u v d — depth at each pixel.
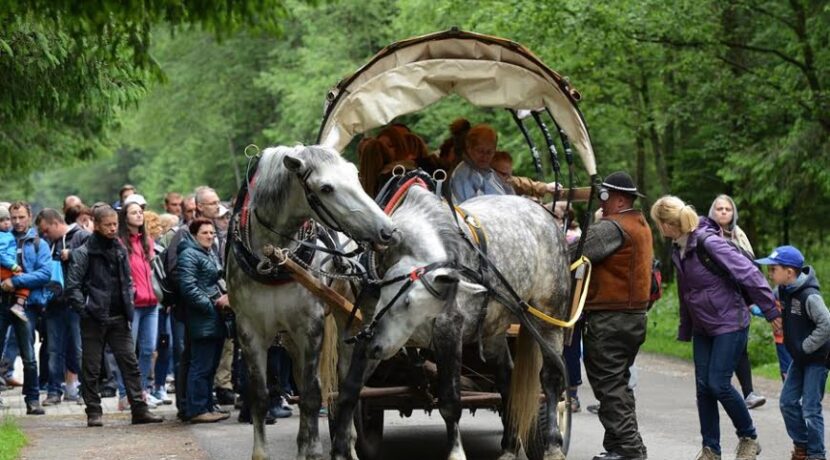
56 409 14.98
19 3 8.62
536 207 10.21
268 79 40.34
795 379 10.15
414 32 31.25
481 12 24.03
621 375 10.05
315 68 36.97
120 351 13.43
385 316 8.38
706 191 29.53
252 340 9.55
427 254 8.49
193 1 8.73
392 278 8.44
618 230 10.02
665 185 29.86
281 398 14.12
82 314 13.19
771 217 27.27
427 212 8.80
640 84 27.23
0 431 11.68
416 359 9.56
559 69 24.62
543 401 10.35
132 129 46.50
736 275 9.77
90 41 9.91
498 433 12.93
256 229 9.25
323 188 8.54
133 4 8.49
